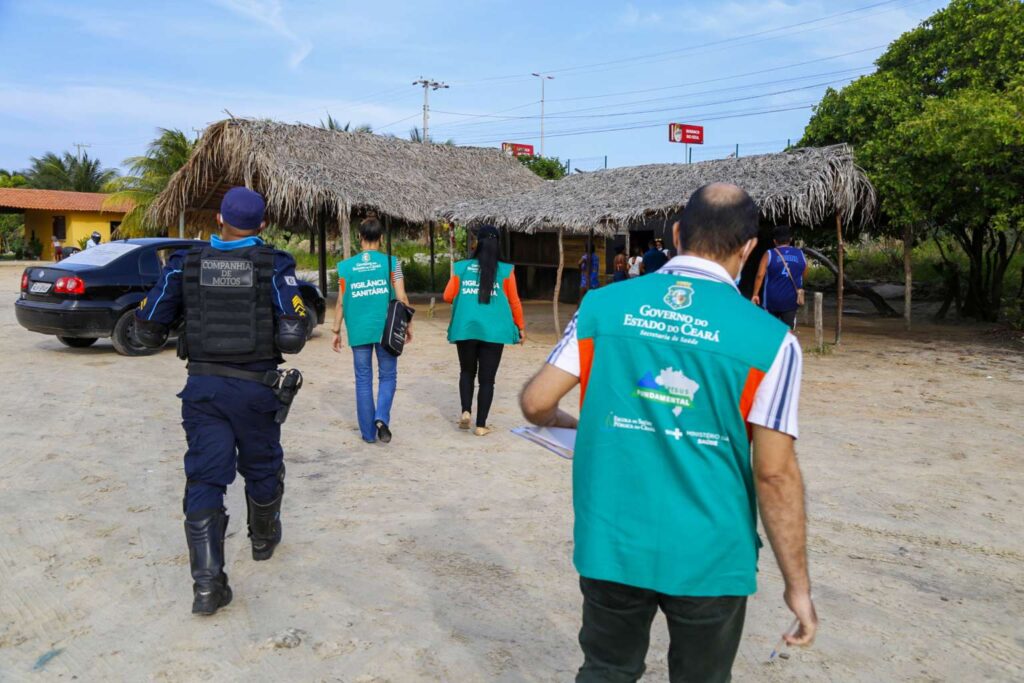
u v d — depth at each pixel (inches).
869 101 546.0
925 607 146.9
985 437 268.1
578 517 81.6
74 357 407.2
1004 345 492.4
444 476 221.0
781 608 146.5
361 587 151.9
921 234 603.5
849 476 224.1
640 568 76.8
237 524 181.3
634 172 594.9
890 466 233.9
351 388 343.6
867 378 378.6
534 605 146.3
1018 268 743.1
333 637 133.2
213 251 140.4
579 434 82.2
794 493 75.2
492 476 221.8
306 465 228.8
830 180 445.1
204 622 137.3
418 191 709.9
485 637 134.4
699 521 75.8
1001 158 427.5
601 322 81.0
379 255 244.5
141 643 130.3
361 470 224.8
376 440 255.3
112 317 399.5
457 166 835.4
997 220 448.5
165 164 1268.5
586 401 81.3
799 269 371.9
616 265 729.6
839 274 484.1
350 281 243.0
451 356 444.8
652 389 77.1
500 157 913.5
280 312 141.1
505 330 259.8
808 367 408.8
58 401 304.8
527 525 185.2
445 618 140.6
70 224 1598.2
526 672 123.9
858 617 142.9
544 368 84.1
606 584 79.7
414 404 312.5
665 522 76.2
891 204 486.3
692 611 77.4
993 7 545.6
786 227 375.9
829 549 172.9
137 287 410.6
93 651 127.6
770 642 134.0
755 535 79.6
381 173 712.4
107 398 311.4
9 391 321.1
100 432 260.7
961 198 478.3
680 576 75.8
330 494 204.2
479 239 259.8
